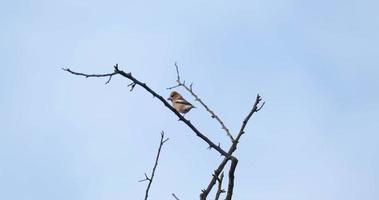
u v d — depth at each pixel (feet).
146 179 32.68
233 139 36.81
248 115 37.01
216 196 32.73
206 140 38.65
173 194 31.96
